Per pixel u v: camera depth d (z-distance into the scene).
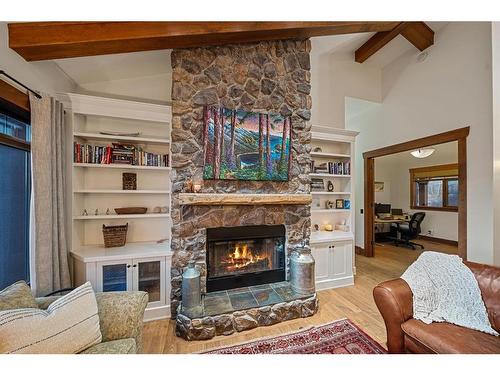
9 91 1.81
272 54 3.03
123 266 2.47
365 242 5.16
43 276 2.05
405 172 7.63
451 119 3.59
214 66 2.77
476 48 3.30
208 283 2.69
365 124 5.23
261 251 3.05
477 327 1.60
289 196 2.89
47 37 1.92
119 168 2.88
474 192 3.29
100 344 1.39
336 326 2.42
